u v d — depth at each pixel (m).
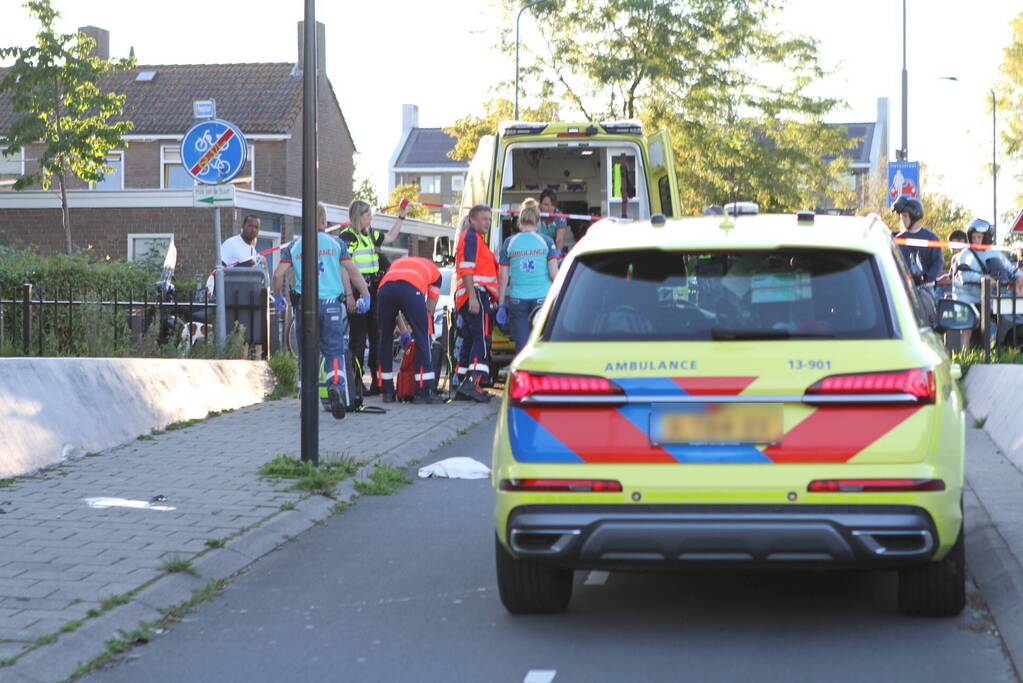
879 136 96.94
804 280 5.61
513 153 18.50
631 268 5.77
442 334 16.00
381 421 12.41
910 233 16.19
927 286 16.00
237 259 16.84
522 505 5.42
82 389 10.68
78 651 5.47
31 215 37.41
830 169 50.47
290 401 14.10
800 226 6.03
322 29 49.62
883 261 5.69
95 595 6.16
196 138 13.26
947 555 5.65
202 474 9.39
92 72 36.50
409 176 98.75
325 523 8.23
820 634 5.71
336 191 50.88
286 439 11.14
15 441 9.46
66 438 10.08
